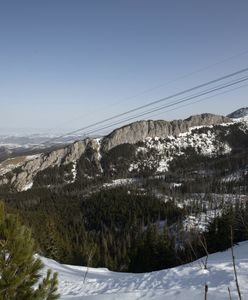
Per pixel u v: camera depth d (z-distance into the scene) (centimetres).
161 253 5966
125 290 2331
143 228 12988
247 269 2066
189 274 2266
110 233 12062
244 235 4969
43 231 7550
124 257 7662
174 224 11719
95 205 16938
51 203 19175
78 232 12075
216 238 5084
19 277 1023
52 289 1106
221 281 1909
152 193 18988
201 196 16712
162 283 2253
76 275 3991
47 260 4753
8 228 1052
